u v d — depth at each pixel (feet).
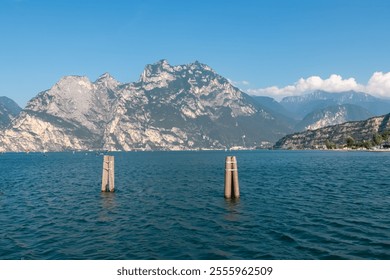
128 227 109.50
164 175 302.86
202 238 95.61
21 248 88.48
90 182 250.57
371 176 259.60
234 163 161.68
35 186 228.22
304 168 368.07
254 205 144.25
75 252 84.99
